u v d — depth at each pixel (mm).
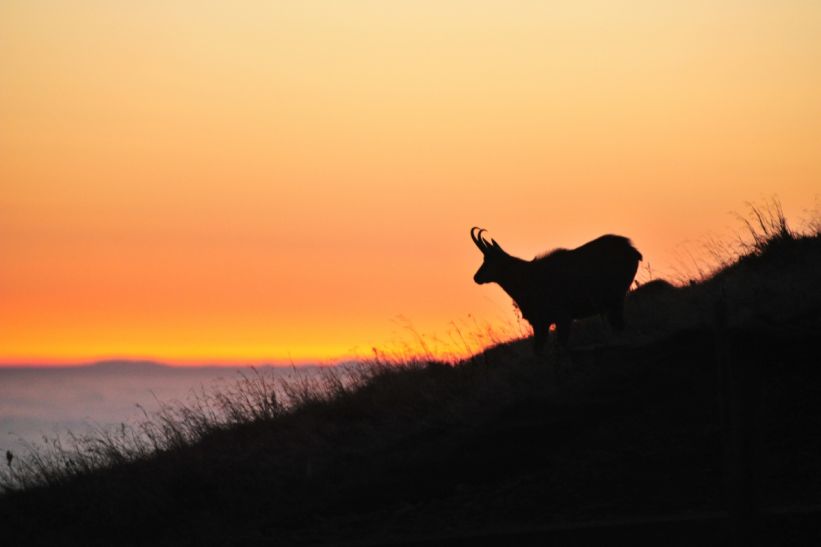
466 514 41500
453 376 63438
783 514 33500
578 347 59406
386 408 60781
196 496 53125
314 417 62188
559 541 34344
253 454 57156
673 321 59531
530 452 46750
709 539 33500
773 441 42656
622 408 48406
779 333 49000
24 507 56094
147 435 63281
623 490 40750
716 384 47906
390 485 47062
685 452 42688
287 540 43125
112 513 52875
